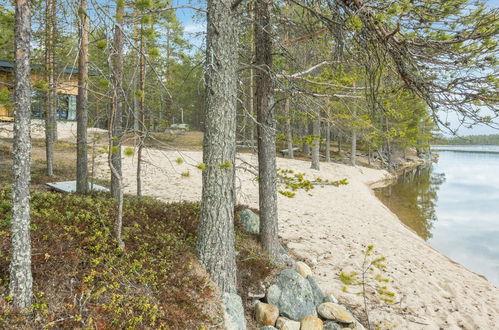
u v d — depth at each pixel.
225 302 4.79
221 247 5.13
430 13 4.34
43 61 7.59
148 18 4.13
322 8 5.59
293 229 10.50
